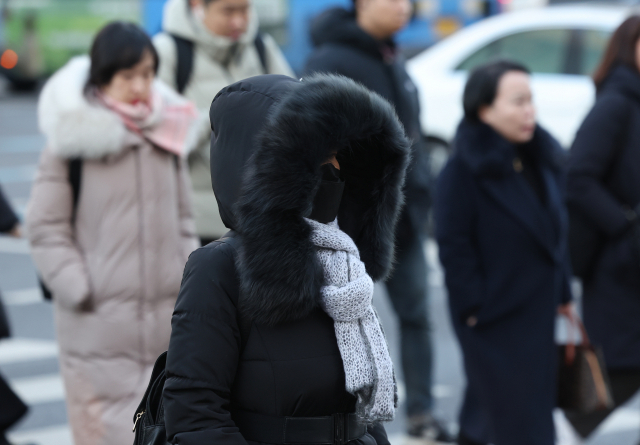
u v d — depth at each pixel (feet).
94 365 30.99
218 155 17.80
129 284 30.86
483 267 34.06
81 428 31.40
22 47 186.50
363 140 18.49
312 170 16.71
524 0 141.69
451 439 41.22
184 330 16.89
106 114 30.55
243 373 17.22
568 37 80.53
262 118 17.19
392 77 41.42
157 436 17.69
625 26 38.17
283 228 16.61
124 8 174.19
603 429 43.55
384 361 17.67
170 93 33.30
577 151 37.45
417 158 41.52
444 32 146.82
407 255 41.16
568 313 36.22
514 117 33.94
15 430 41.91
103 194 30.99
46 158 31.24
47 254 30.73
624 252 36.88
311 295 16.79
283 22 150.82
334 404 17.63
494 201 33.71
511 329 33.65
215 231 39.01
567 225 37.81
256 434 17.31
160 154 31.86
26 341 55.77
